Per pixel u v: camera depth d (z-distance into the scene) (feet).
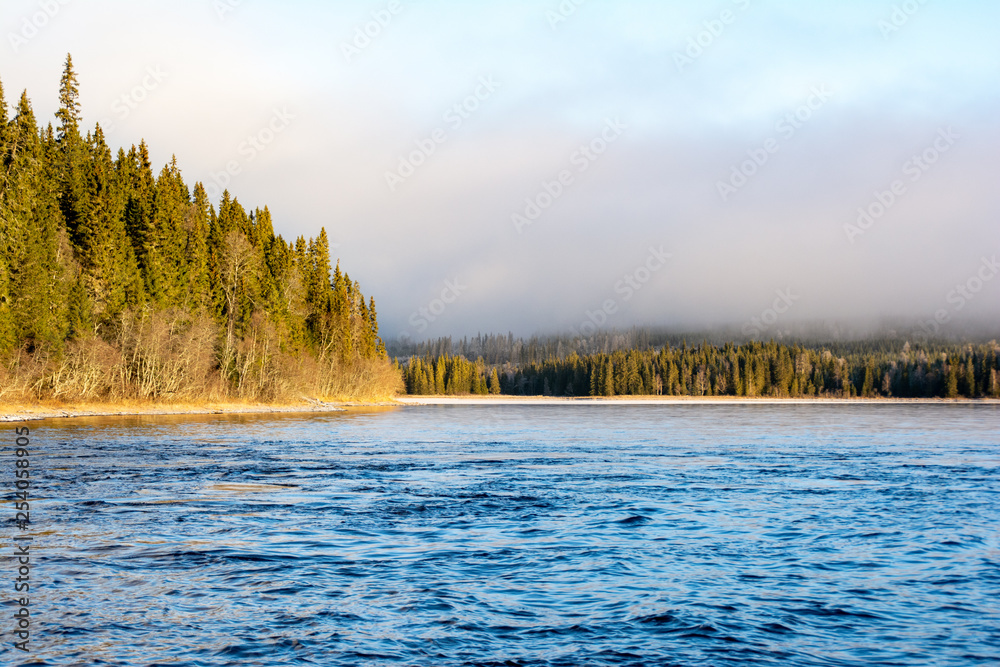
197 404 253.24
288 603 36.81
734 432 197.26
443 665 29.14
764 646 31.55
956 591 40.11
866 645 31.86
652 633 33.01
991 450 134.92
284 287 333.01
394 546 49.93
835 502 70.49
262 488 76.95
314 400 343.46
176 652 30.04
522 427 220.43
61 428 156.15
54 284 213.46
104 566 43.42
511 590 39.52
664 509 65.92
